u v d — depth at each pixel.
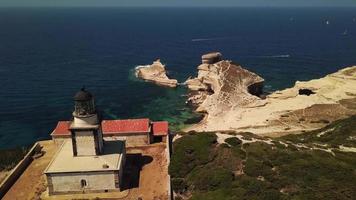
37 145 58.50
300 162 42.25
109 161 46.00
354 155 46.62
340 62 173.50
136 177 48.34
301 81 125.62
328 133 62.53
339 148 50.91
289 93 103.94
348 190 36.84
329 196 35.94
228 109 95.06
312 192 36.88
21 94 111.62
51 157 55.62
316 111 88.19
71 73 142.88
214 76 112.62
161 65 134.12
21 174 50.62
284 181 39.00
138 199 43.34
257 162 43.00
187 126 88.00
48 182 44.38
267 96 106.62
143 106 102.81
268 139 51.44
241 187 38.97
